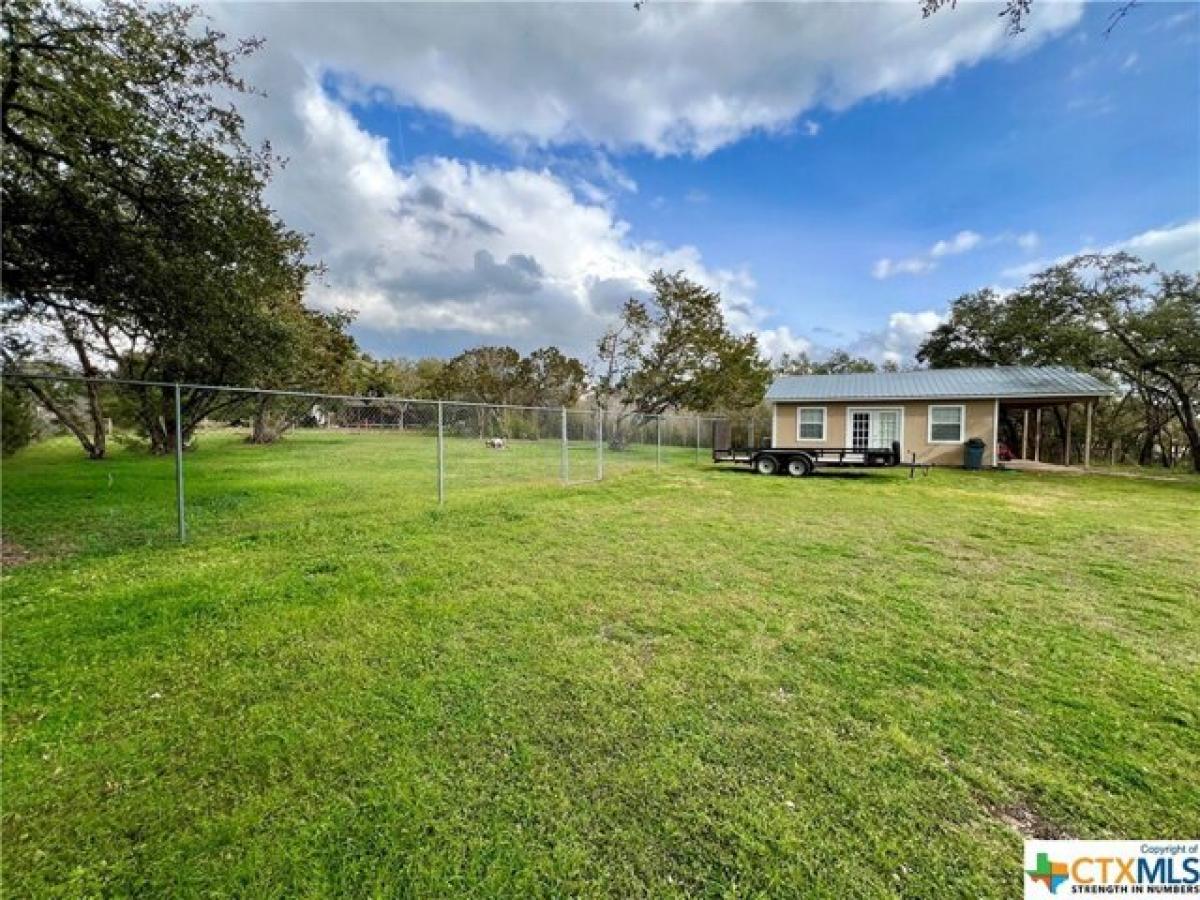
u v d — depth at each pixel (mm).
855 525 6895
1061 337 17734
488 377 33219
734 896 1518
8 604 3650
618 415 15789
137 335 10367
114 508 7418
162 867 1591
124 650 3014
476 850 1661
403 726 2318
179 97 6602
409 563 4789
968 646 3244
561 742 2223
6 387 9844
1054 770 2102
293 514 7055
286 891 1513
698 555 5254
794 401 17641
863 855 1673
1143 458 21500
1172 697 2660
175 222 7102
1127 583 4539
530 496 8719
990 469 14914
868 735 2309
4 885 1514
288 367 15609
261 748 2150
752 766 2088
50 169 6414
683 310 20781
